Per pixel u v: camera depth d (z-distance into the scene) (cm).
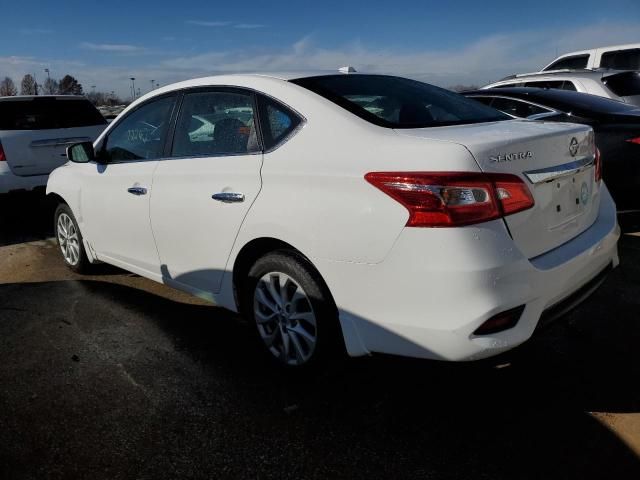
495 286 218
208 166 306
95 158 407
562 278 241
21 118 638
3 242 605
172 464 230
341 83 301
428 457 228
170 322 370
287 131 276
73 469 229
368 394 276
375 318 238
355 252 238
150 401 275
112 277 465
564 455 226
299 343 280
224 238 297
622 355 304
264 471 224
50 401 278
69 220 459
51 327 366
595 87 709
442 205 217
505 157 226
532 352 310
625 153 475
